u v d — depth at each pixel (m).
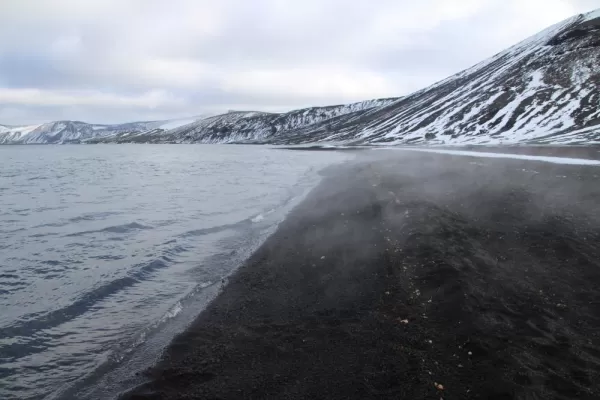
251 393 5.20
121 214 17.75
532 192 15.85
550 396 4.65
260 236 13.36
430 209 13.67
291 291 8.52
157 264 10.79
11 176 36.53
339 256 10.39
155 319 7.54
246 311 7.66
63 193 24.81
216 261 10.94
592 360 5.37
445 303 7.03
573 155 30.05
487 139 59.50
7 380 5.70
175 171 41.25
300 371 5.61
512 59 106.00
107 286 9.22
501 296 7.26
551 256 9.25
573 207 13.36
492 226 11.71
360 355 5.86
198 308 7.87
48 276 9.98
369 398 4.91
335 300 7.84
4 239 13.51
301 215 15.99
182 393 5.26
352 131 116.62
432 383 5.04
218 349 6.31
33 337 6.94
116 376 5.73
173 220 16.33
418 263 9.03
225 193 24.08
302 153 73.56
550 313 6.68
